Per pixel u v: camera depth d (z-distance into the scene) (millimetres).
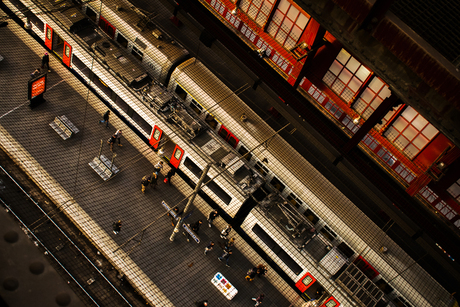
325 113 20891
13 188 21203
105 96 26094
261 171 24438
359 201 27078
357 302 21188
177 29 28844
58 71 26469
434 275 25812
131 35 25844
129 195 23203
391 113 18719
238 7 21438
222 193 23516
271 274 23172
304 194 23234
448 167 18172
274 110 28641
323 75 20000
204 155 23516
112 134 25297
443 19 14672
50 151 23109
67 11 25891
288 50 20500
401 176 19688
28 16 26781
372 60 13453
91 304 19234
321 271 21875
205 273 21906
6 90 24391
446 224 19219
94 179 23016
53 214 21406
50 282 6762
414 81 12922
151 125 24609
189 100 25266
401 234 26812
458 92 11914
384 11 12523
